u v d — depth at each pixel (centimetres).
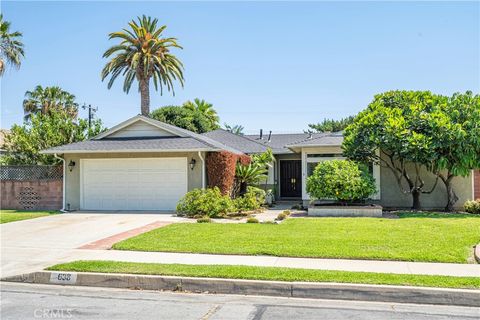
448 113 1538
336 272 688
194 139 1767
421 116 1520
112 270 723
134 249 910
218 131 2702
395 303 593
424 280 634
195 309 564
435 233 1019
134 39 2983
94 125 2292
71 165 1789
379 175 1755
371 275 667
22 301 609
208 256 834
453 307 571
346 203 1548
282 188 2367
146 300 612
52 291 669
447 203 1659
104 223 1344
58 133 2159
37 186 1873
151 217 1485
